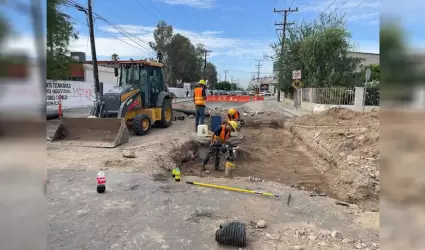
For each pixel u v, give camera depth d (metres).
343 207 5.10
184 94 56.84
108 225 4.09
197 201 5.05
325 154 9.04
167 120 13.82
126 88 11.08
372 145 8.62
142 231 3.95
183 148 9.52
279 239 3.84
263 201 5.18
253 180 6.62
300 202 5.22
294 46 28.95
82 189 5.42
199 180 6.30
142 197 5.14
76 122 9.49
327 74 23.77
